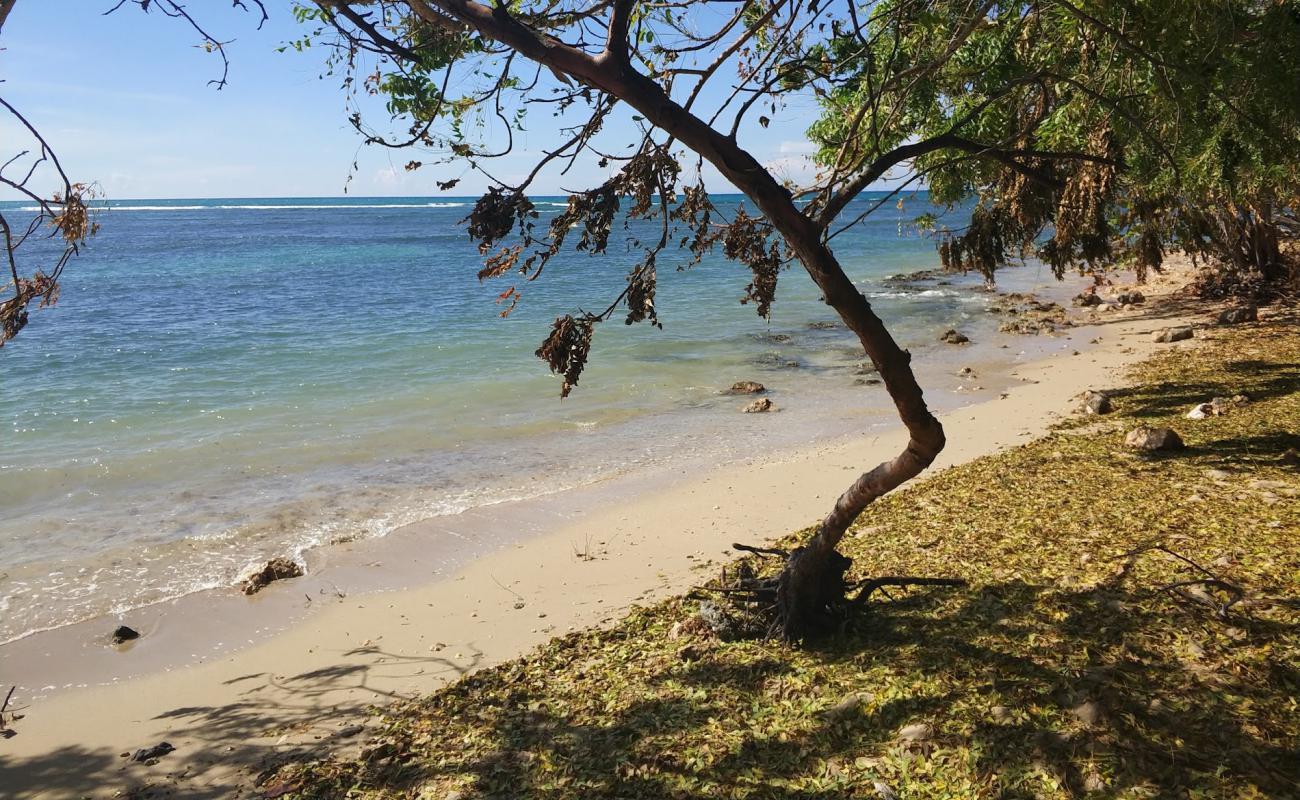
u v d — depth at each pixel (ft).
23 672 28.89
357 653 29.43
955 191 40.68
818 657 24.04
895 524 34.47
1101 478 37.29
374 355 81.25
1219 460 37.91
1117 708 19.04
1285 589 23.39
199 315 106.22
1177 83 26.35
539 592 33.27
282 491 45.80
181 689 27.71
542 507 42.80
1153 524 30.32
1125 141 33.32
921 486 39.55
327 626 31.55
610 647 27.35
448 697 25.53
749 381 69.46
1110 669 20.67
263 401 64.34
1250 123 28.81
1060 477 38.17
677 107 18.04
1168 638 21.79
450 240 262.26
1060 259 38.86
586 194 18.24
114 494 45.42
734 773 19.40
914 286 134.51
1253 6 30.78
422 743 23.08
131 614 32.73
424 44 19.94
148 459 50.93
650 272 18.67
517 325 98.53
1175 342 75.25
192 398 65.10
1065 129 36.11
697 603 29.89
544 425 58.08
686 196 18.92
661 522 39.91
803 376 72.38
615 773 20.08
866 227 271.90
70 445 53.57
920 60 27.07
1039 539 30.42
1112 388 59.11
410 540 39.14
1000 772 17.85
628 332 94.58
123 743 24.81
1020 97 34.50
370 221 422.41
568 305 115.14
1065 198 33.47
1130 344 77.51
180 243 249.96
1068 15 29.35
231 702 26.78
